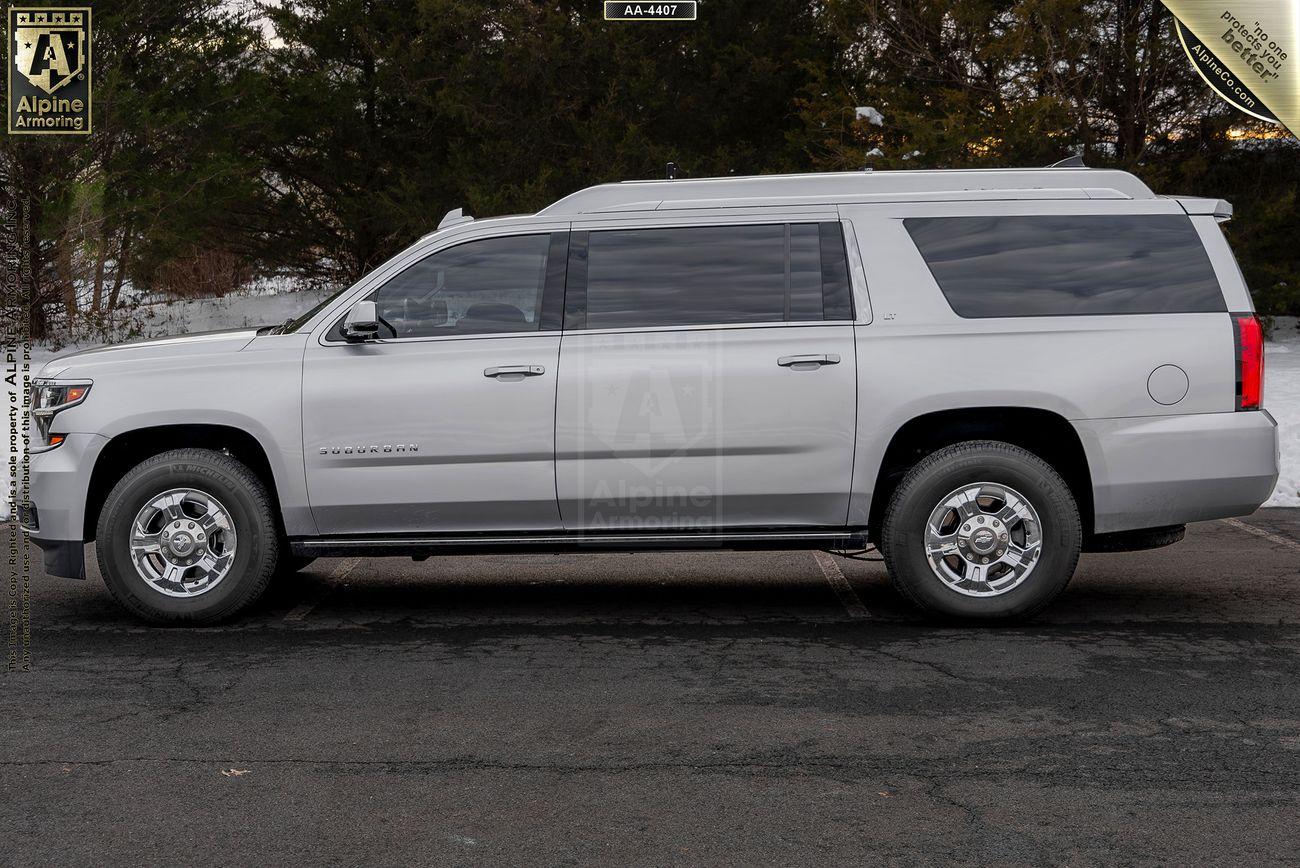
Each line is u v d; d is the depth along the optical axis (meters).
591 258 6.53
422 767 4.43
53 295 23.52
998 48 20.53
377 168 28.28
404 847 3.76
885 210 6.52
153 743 4.71
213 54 25.73
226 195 26.33
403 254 6.61
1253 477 6.30
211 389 6.49
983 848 3.71
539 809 4.04
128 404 6.50
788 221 6.52
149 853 3.73
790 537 6.46
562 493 6.42
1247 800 4.05
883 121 21.19
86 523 6.64
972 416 6.47
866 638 6.21
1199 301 6.37
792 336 6.36
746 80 24.14
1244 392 6.32
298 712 5.09
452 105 23.34
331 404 6.45
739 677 5.54
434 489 6.45
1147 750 4.53
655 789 4.20
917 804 4.05
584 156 22.91
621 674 5.61
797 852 3.70
